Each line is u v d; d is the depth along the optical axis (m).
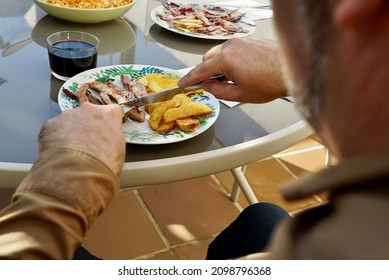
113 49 1.11
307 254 0.28
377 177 0.26
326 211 0.29
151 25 1.26
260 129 0.87
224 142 0.82
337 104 0.30
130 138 0.77
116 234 1.49
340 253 0.26
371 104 0.28
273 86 0.81
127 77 0.93
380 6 0.26
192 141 0.82
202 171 0.77
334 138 0.31
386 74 0.27
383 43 0.27
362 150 0.29
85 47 1.00
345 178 0.27
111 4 1.21
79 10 1.13
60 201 0.55
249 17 1.36
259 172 1.83
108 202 0.61
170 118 0.81
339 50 0.28
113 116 0.69
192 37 1.21
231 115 0.90
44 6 1.15
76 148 0.61
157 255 1.45
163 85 0.93
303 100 0.33
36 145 0.76
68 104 0.84
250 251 0.81
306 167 1.89
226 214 1.63
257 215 0.85
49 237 0.53
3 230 0.53
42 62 1.00
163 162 0.75
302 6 0.31
